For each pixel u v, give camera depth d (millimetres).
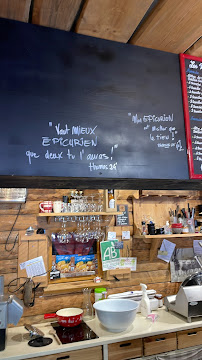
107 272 2869
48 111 1003
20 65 993
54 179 1004
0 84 960
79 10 965
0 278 2217
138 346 2223
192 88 1289
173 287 3193
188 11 976
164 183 1242
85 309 2719
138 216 3164
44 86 1013
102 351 2109
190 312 2465
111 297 2689
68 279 2781
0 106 949
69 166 999
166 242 3203
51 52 1043
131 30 1071
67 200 2830
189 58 1297
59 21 1022
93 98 1078
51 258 2744
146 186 1278
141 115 1154
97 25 1035
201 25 1060
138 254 3096
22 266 2588
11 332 2359
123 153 1093
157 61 1233
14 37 1003
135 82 1168
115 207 2855
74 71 1065
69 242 2846
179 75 1271
